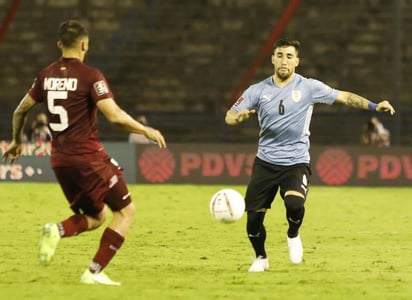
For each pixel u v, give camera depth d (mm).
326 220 55156
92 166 27906
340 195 73625
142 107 102688
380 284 30609
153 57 104500
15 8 100812
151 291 28328
